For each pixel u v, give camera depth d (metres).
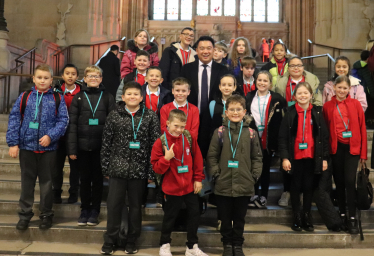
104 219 4.36
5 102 8.42
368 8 12.69
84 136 4.08
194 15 19.84
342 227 4.12
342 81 4.18
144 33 5.93
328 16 13.38
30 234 3.99
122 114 3.80
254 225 4.29
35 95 4.08
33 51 10.16
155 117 3.89
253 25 19.11
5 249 3.73
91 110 4.12
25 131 4.00
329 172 4.20
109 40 13.49
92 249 3.79
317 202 4.12
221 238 3.74
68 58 12.76
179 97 4.00
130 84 3.79
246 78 5.04
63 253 3.65
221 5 19.89
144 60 4.79
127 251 3.70
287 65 5.33
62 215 4.43
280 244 3.98
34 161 4.04
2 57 8.63
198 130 4.39
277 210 4.37
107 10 13.79
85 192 4.14
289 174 4.34
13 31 13.15
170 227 3.66
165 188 3.65
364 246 4.00
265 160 4.48
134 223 3.72
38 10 13.16
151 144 3.83
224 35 18.86
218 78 4.49
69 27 13.05
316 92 4.67
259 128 4.49
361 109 4.20
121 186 3.70
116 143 3.75
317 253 3.82
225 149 3.73
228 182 3.67
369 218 4.42
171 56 4.97
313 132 4.10
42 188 4.02
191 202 3.68
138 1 18.86
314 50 13.61
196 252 3.63
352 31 12.74
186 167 3.62
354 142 4.10
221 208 3.71
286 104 4.59
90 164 4.16
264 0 19.81
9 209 4.41
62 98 4.17
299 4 18.64
